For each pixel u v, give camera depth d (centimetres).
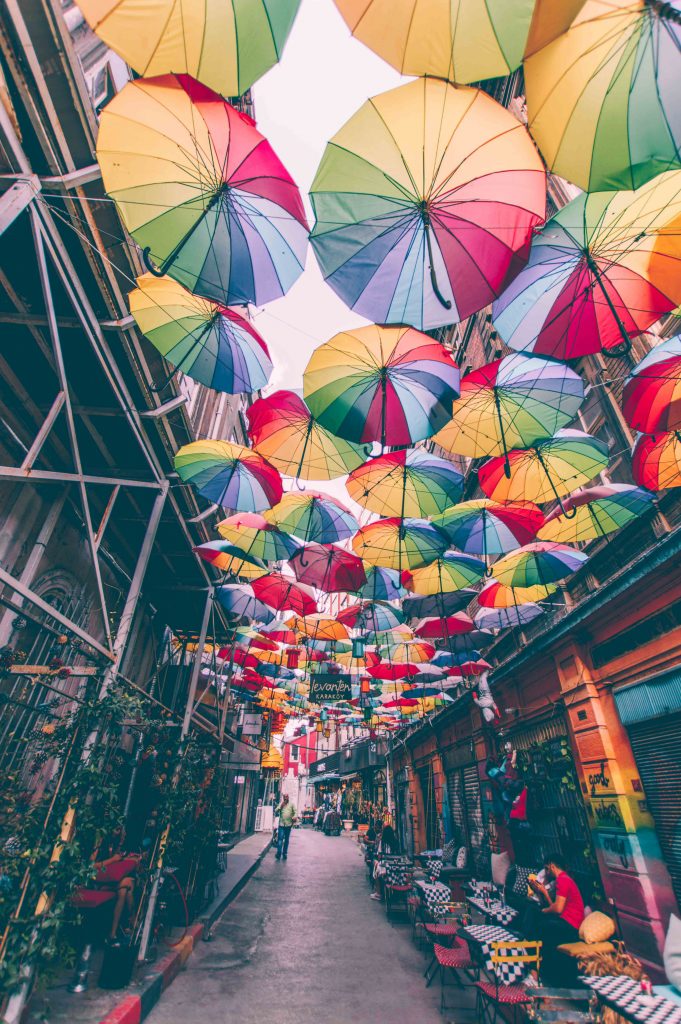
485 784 1065
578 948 493
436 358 375
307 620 966
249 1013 504
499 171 259
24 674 430
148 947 571
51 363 489
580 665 691
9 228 381
